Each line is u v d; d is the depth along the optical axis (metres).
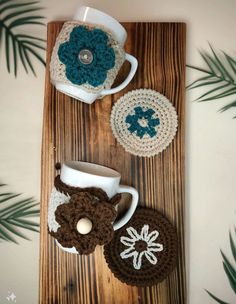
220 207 0.42
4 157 0.42
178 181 0.41
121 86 0.37
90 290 0.41
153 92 0.41
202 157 0.42
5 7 0.42
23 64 0.42
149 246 0.41
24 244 0.43
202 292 0.42
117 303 0.41
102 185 0.34
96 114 0.41
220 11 0.42
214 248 0.42
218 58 0.42
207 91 0.42
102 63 0.33
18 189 0.43
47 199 0.41
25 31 0.42
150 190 0.41
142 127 0.41
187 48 0.42
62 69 0.34
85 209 0.33
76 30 0.33
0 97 0.42
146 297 0.41
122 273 0.41
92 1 0.42
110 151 0.41
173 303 0.41
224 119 0.42
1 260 0.43
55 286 0.41
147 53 0.41
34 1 0.42
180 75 0.41
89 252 0.33
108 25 0.34
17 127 0.43
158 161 0.41
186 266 0.42
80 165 0.39
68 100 0.41
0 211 0.42
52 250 0.41
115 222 0.39
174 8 0.42
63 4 0.42
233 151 0.42
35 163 0.43
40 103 0.43
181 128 0.41
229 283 0.42
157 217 0.41
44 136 0.41
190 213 0.42
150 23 0.41
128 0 0.42
